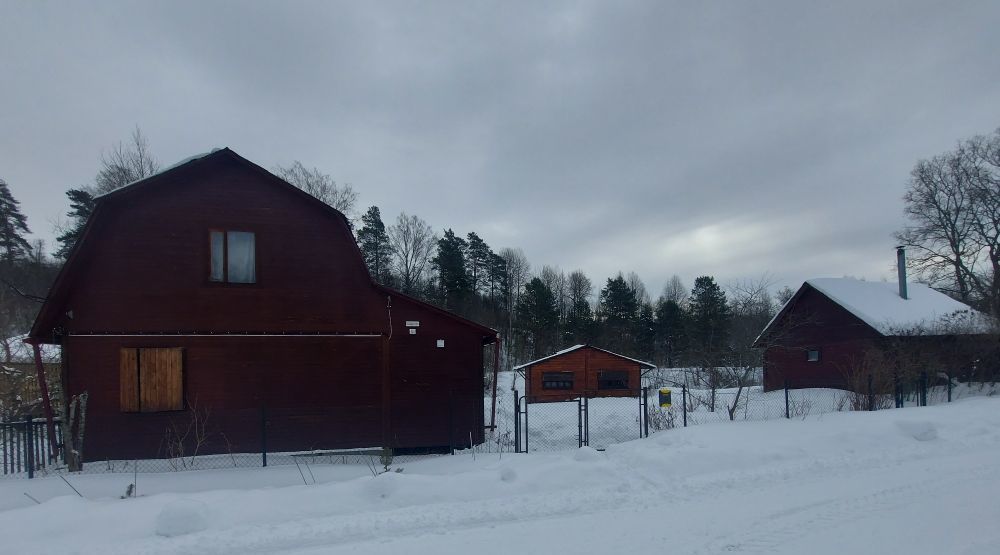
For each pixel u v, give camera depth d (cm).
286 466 1191
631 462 960
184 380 1328
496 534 654
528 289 5388
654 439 1114
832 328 2867
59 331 1263
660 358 5488
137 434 1292
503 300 6347
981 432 1217
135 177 3081
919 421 1182
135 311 1308
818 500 759
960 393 2138
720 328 3897
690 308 5369
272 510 730
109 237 1310
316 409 1404
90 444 1266
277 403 1380
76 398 1253
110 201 1293
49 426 1257
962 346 2222
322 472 1096
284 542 639
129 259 1316
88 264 1294
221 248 1377
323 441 1401
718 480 882
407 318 1481
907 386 2028
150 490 979
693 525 665
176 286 1338
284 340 1398
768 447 1039
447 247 5391
